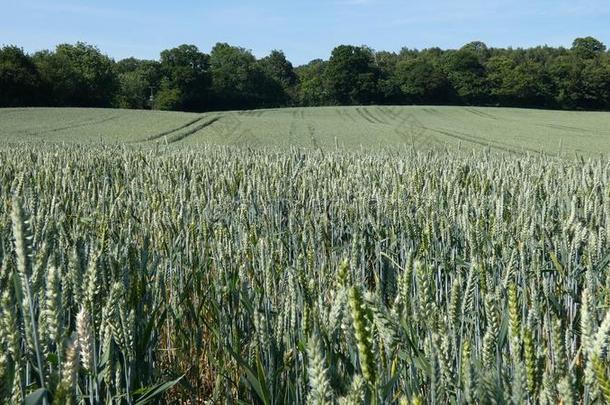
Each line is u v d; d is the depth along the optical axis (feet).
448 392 7.52
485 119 233.14
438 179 30.63
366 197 22.62
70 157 48.65
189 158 42.80
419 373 10.05
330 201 25.99
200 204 21.50
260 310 11.27
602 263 14.71
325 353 8.41
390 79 410.72
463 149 119.03
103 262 10.64
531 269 14.42
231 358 13.71
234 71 421.59
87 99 346.95
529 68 372.99
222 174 31.04
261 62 524.11
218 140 140.05
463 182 31.17
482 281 11.29
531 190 24.23
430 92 400.67
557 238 16.12
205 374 15.02
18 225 6.91
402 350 8.86
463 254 17.43
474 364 6.63
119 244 12.73
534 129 181.98
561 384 6.71
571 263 15.62
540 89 369.71
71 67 333.42
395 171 34.53
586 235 16.17
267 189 25.70
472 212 20.29
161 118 197.67
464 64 395.55
